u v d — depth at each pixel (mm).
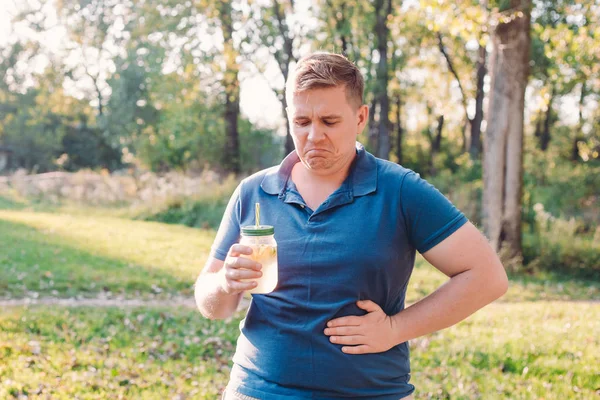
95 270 11422
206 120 30031
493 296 2021
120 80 36750
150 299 9930
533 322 8219
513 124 14219
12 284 9984
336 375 1975
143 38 22500
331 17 25922
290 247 2029
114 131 39312
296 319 2020
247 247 1926
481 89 33688
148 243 15023
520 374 6098
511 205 14359
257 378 2074
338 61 1956
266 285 1956
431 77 35656
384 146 28391
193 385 5645
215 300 2131
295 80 1956
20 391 5098
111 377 5688
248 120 35812
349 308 1984
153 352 6742
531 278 13883
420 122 43906
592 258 14570
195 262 13000
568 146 35062
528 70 14242
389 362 2033
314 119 1930
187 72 21172
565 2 14789
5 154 48469
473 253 1994
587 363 6176
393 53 30438
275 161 38094
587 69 14328
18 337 6703
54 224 17047
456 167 37844
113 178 24859
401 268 2035
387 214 1999
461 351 6703
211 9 20828
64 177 25438
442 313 1996
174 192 21828
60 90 44594
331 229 1997
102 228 17031
